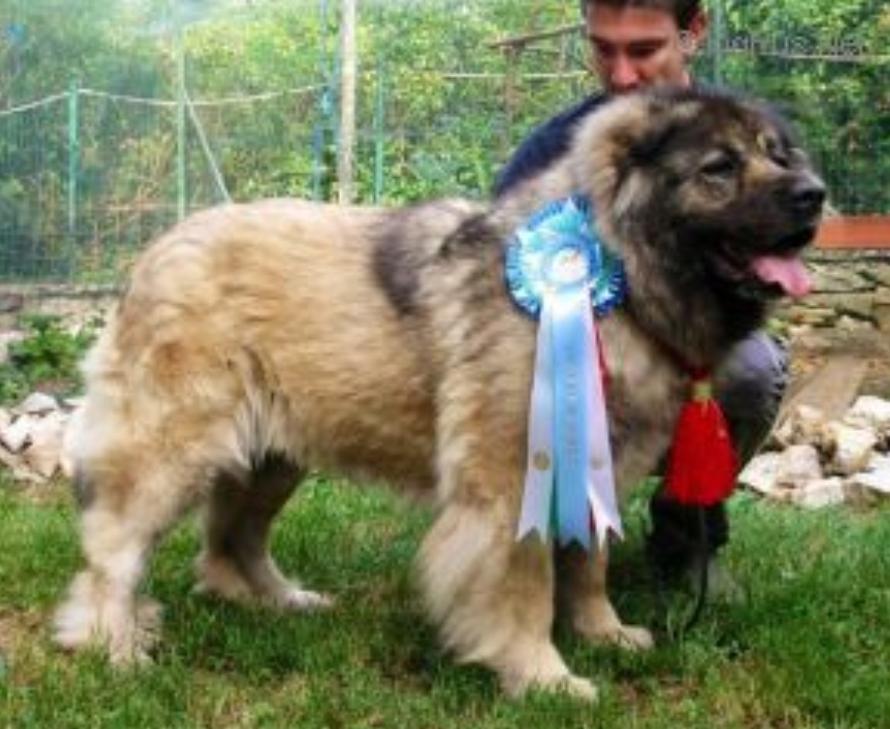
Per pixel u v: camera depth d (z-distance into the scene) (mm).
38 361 9562
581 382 3904
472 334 4020
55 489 6762
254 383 4301
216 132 12898
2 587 4914
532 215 4062
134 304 4320
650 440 4094
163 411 4246
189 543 5344
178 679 4043
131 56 12711
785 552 5277
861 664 4168
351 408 4250
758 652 4258
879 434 7922
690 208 3861
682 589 4930
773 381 4750
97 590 4301
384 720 3883
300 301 4242
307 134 12984
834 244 10938
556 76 13164
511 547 4016
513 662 4031
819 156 11797
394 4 14039
